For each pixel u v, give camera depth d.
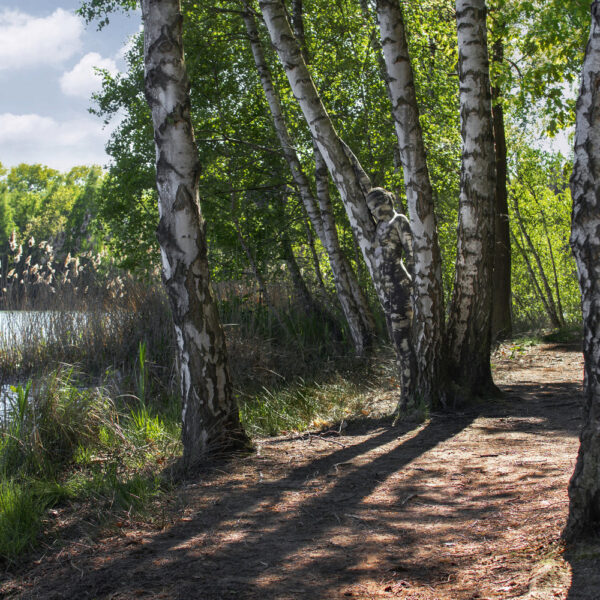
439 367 7.82
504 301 16.72
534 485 4.48
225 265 15.31
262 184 15.45
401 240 8.02
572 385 9.19
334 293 15.57
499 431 6.52
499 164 16.89
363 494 4.73
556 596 2.71
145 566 3.61
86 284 12.89
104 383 8.88
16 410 6.70
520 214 25.30
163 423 7.32
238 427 6.20
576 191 3.12
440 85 14.51
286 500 4.70
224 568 3.52
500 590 2.90
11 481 4.98
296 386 9.27
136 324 11.86
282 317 13.09
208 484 5.21
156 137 5.91
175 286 5.95
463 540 3.65
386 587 3.13
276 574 3.39
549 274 29.48
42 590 3.41
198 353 5.97
